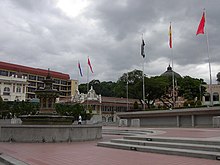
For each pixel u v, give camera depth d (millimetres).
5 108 61312
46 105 22859
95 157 10742
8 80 88250
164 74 84062
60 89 114875
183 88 70312
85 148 13922
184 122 39188
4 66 96375
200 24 38750
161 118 42750
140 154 11398
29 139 17000
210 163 8922
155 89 67000
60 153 12016
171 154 11117
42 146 14906
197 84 71062
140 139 14562
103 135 23844
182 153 10734
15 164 9352
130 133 23922
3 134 17609
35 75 106750
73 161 9891
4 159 10570
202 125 36531
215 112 34719
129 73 82875
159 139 13508
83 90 119312
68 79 117500
